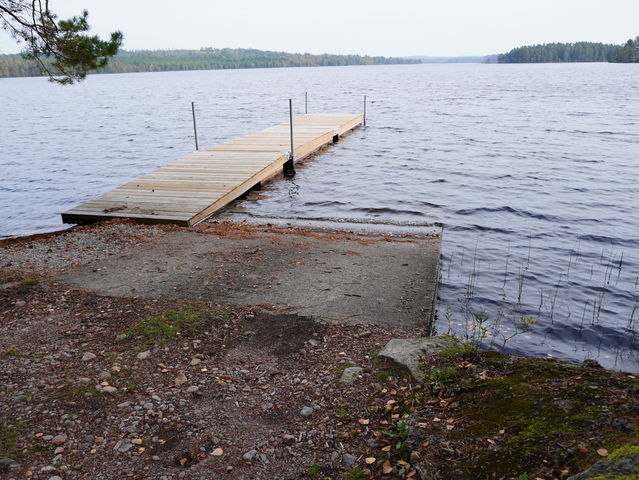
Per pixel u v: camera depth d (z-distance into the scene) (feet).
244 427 12.20
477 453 9.72
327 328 17.30
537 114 120.57
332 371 14.48
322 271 23.17
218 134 94.17
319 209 41.47
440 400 12.19
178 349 15.80
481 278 28.22
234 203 42.63
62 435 11.77
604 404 10.07
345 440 11.55
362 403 12.85
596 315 23.90
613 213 41.01
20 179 59.26
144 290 20.79
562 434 9.48
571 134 86.79
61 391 13.46
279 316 18.30
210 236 28.94
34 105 177.27
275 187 49.11
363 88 254.06
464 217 39.78
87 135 95.81
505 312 24.13
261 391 13.67
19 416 12.40
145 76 640.58
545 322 23.15
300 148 57.62
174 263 24.27
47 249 26.55
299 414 12.65
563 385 11.21
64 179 59.11
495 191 47.96
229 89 265.13
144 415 12.62
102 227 30.71
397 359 14.19
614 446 8.71
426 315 18.51
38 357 15.20
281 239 28.45
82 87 338.34
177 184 39.73
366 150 71.41
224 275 22.63
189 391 13.62
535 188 49.16
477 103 155.63
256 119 119.44
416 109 137.08
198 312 18.37
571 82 282.15
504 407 10.98
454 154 68.08
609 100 161.89
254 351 15.83
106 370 14.51
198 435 11.91
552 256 31.73
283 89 255.50
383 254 25.77
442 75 458.91
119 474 10.65
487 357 13.70
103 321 17.71
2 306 19.01
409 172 56.59
